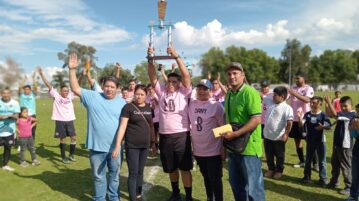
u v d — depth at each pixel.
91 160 5.25
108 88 5.17
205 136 4.96
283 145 6.88
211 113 4.95
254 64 89.19
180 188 6.34
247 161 4.36
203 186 6.48
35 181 6.77
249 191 4.37
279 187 6.38
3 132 7.50
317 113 6.50
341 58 94.06
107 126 5.12
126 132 5.36
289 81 87.81
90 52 75.06
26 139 8.04
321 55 96.56
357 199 5.38
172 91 5.33
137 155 5.38
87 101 5.14
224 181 6.83
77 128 15.77
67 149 10.28
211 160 4.99
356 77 96.06
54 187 6.39
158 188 6.38
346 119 5.88
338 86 92.88
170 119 5.27
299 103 7.84
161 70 6.46
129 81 8.23
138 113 5.30
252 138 4.36
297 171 7.52
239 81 4.42
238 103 4.38
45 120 19.58
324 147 6.44
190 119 5.17
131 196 5.33
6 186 6.41
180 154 5.29
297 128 7.81
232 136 4.31
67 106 8.52
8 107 7.67
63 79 71.44
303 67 94.00
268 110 7.00
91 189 6.29
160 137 5.41
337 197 5.83
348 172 5.92
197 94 5.08
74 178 7.02
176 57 5.08
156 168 7.85
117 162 5.33
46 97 58.88
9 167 7.62
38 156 9.20
